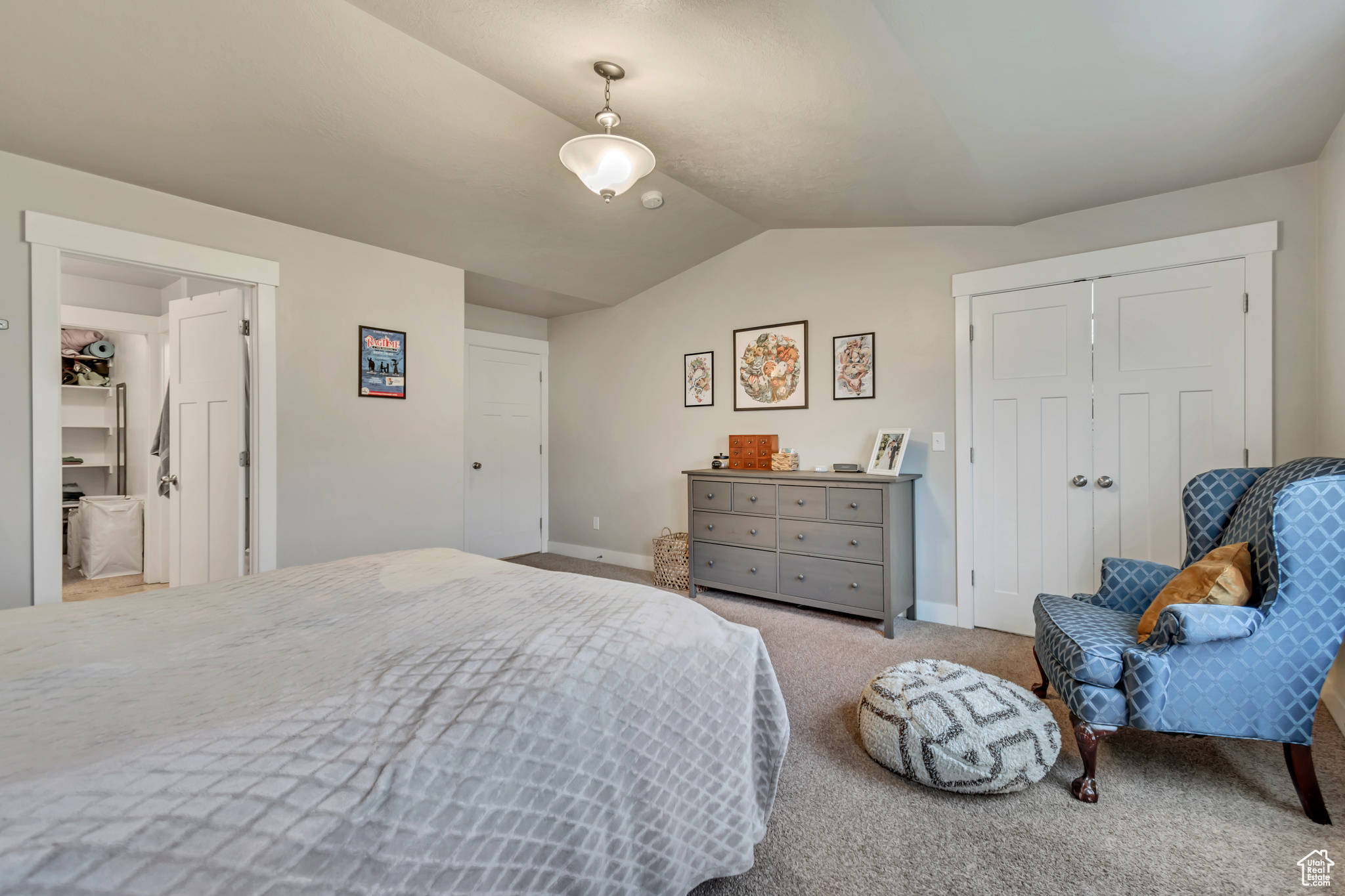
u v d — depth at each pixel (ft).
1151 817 5.32
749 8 5.50
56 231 7.79
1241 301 8.29
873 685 6.61
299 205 9.60
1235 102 6.21
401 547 11.59
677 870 3.83
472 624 4.09
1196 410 8.64
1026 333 10.11
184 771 2.29
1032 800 5.60
